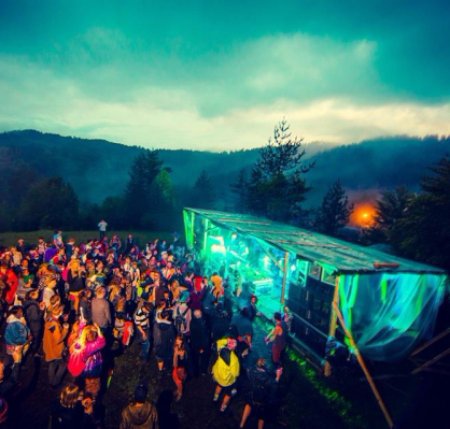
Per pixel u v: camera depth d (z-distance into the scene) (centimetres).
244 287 1363
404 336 1036
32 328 823
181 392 718
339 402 780
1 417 554
